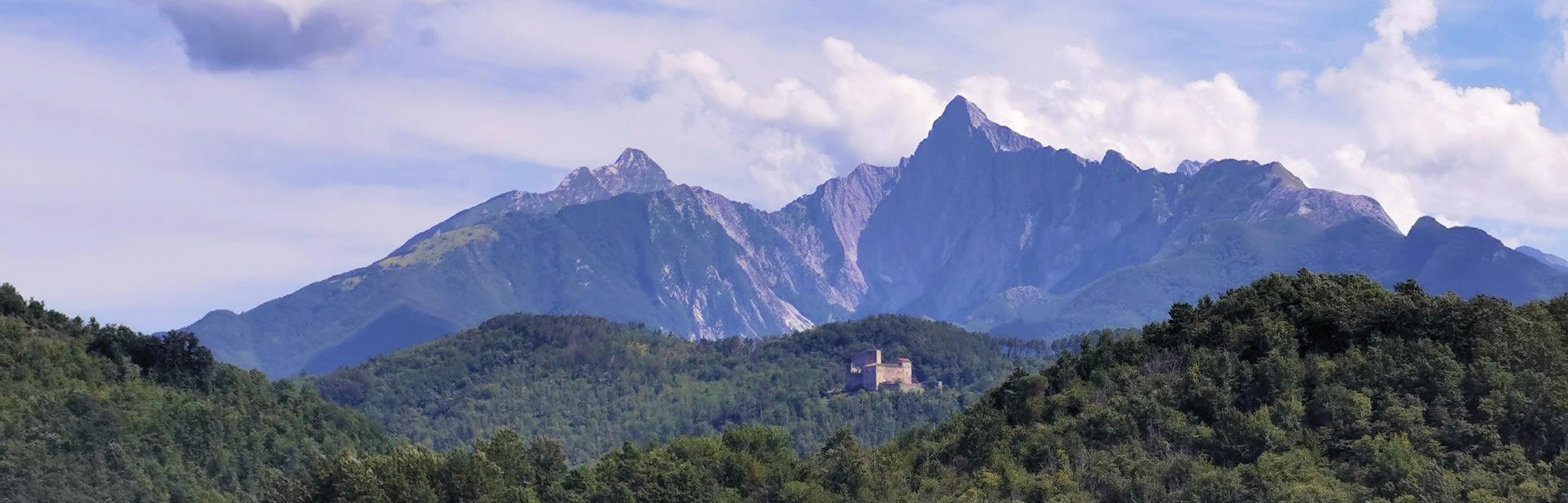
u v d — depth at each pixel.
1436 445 178.38
